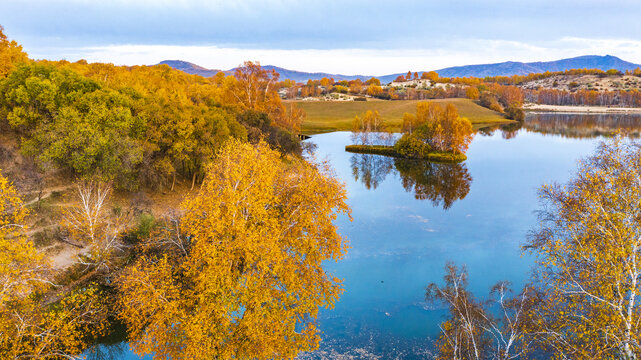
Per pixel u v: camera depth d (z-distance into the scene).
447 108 105.50
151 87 68.69
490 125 178.38
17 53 60.28
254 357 23.88
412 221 54.50
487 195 66.38
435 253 43.59
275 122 86.31
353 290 35.75
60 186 42.69
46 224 36.25
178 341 23.23
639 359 15.69
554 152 104.38
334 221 54.72
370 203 63.72
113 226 37.88
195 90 82.31
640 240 17.50
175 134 47.16
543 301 20.11
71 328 24.97
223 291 23.28
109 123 41.94
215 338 23.34
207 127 50.34
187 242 31.91
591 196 18.95
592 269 18.03
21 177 40.56
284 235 26.97
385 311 32.31
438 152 103.19
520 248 44.00
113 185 44.38
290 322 25.31
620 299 16.66
